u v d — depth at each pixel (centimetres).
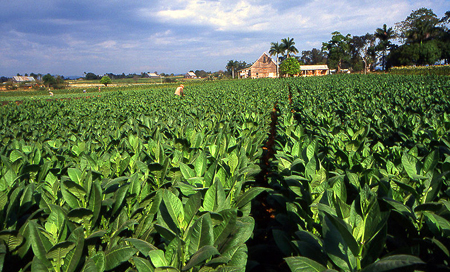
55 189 288
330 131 559
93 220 226
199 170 310
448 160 281
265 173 666
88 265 189
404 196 261
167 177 332
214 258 195
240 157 357
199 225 192
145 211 283
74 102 2208
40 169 354
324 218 199
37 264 170
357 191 267
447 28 8506
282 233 250
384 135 589
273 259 334
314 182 276
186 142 439
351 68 12425
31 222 190
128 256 202
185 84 8419
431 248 210
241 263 204
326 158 365
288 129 576
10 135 716
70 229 220
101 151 473
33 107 1980
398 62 9138
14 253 218
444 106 1002
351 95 1725
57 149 497
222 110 1104
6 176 296
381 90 1984
